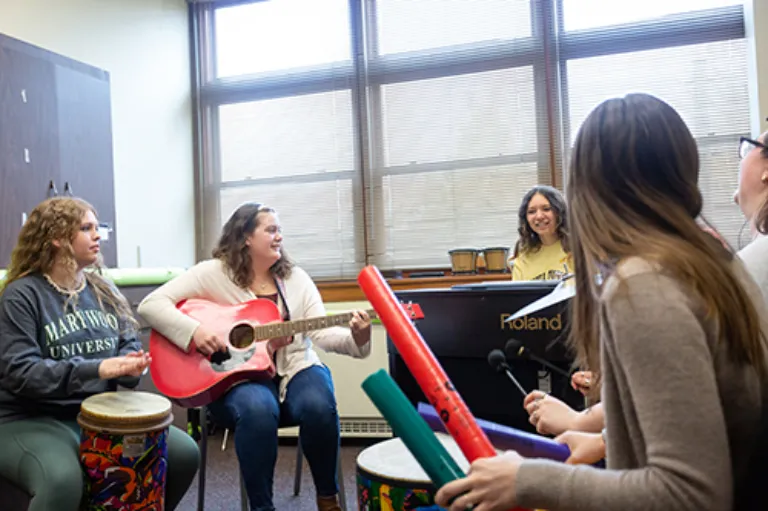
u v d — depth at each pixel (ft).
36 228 6.14
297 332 6.70
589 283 2.45
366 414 10.88
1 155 8.19
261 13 12.85
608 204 2.38
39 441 5.37
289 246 12.37
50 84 9.03
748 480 2.21
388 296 2.91
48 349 5.86
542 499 2.13
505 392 4.84
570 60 11.00
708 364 2.01
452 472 2.47
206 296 7.16
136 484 5.36
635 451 2.18
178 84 12.69
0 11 8.86
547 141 11.02
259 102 12.74
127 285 9.49
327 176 12.25
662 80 10.54
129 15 11.42
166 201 12.13
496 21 11.41
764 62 9.59
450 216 11.51
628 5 10.79
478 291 4.85
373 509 3.57
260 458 5.93
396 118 11.86
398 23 11.93
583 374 4.11
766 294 3.73
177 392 6.49
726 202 10.15
